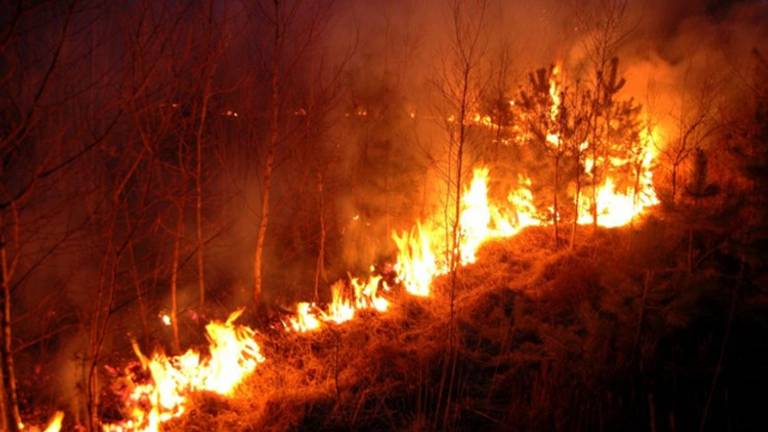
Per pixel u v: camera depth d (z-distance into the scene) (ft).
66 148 13.38
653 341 15.51
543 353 17.75
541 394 14.66
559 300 20.31
